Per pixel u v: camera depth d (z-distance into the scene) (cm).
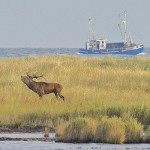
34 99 10350
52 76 12862
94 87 11825
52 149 7262
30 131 8606
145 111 9194
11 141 7806
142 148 7375
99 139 7731
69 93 10850
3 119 8912
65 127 7844
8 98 10169
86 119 7938
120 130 7719
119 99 10331
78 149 7275
